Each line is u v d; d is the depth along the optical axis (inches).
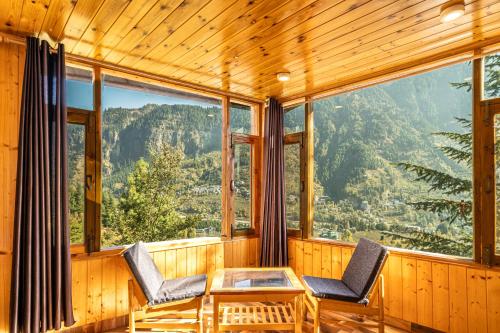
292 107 159.8
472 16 79.0
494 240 92.8
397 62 112.1
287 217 157.8
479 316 94.0
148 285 96.8
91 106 111.7
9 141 91.0
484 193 95.0
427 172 175.0
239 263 149.9
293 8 75.0
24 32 88.7
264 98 160.7
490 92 100.3
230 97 153.5
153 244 124.3
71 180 106.0
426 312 105.5
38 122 89.7
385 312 116.2
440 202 168.4
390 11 76.5
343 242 133.9
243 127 163.0
